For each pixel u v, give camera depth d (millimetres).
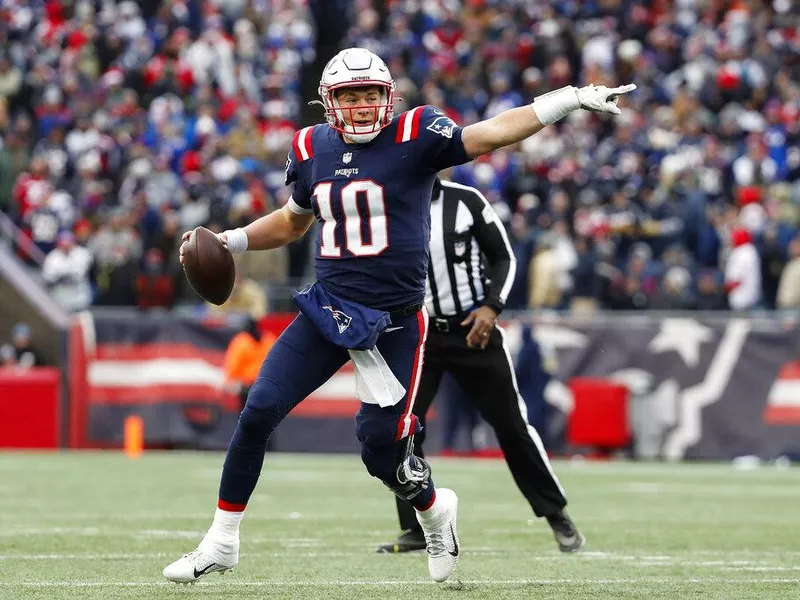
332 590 17641
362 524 27453
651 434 51281
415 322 17000
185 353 53219
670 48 73438
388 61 74062
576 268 55750
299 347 16828
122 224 60375
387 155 16609
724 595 17531
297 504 32188
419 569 20156
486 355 22750
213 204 59219
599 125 68625
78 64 72062
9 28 73812
